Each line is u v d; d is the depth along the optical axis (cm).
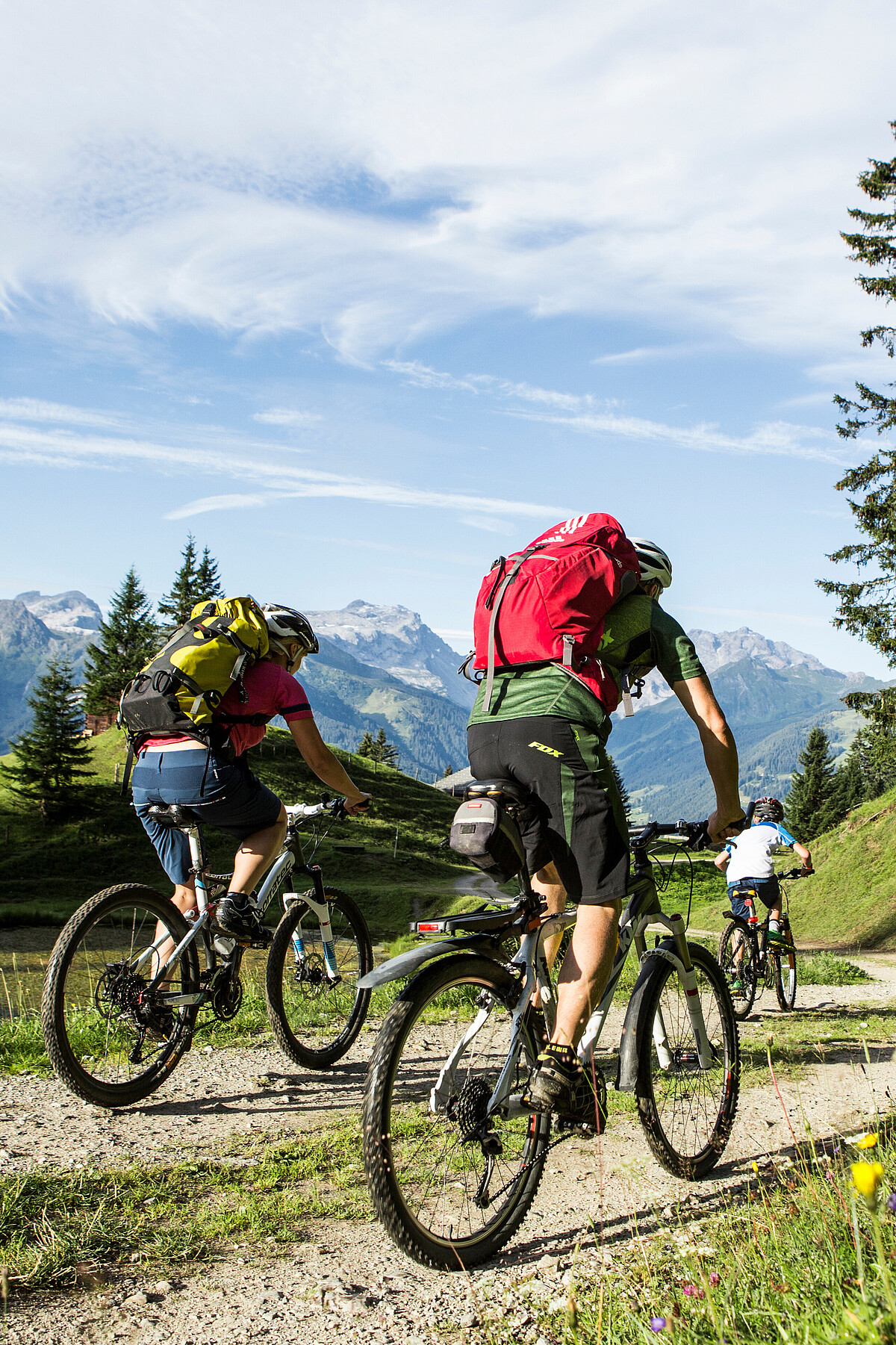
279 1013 457
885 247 3009
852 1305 176
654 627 302
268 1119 383
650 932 359
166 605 9525
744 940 818
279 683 416
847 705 2991
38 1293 232
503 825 266
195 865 421
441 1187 256
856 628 2931
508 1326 216
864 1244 213
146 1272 247
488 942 273
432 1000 255
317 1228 280
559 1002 272
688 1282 210
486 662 302
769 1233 236
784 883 3756
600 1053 496
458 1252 252
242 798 406
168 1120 377
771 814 880
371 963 515
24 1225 263
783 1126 400
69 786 8300
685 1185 322
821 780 9444
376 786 10650
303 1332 219
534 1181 278
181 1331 218
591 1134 277
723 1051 360
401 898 6569
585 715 276
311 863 488
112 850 7850
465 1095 260
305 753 420
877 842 3484
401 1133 253
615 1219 291
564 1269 252
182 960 410
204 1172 317
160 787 403
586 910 279
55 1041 368
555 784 271
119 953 396
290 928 468
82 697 9438
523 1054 280
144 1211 283
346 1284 243
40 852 7688
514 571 295
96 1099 380
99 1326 218
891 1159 288
